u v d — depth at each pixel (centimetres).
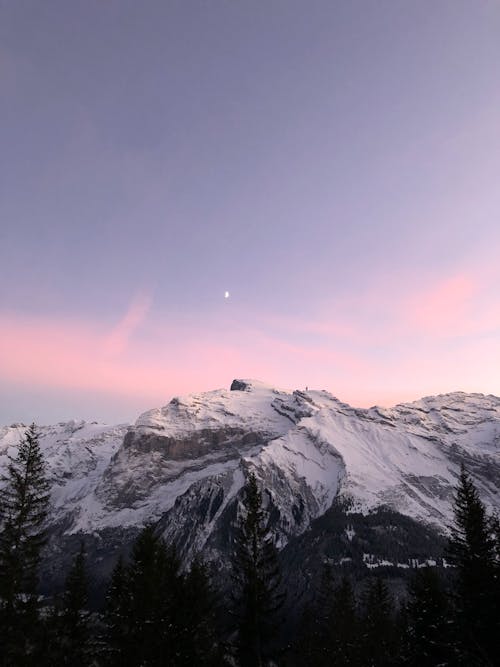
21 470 3531
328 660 6975
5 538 3344
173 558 5228
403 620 7062
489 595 4294
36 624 3528
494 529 4600
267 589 4216
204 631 4891
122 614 4075
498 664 4175
